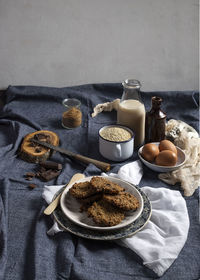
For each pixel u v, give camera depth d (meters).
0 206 1.12
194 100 1.82
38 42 1.92
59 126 1.68
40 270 0.91
